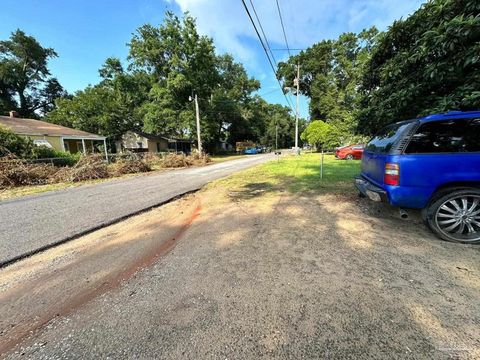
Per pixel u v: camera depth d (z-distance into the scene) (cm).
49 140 1831
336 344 147
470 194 284
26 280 245
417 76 420
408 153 304
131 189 786
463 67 359
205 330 163
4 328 175
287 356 140
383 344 146
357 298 191
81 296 211
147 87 3053
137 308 190
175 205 545
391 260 250
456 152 287
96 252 306
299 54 3108
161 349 149
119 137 2972
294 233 335
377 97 514
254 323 168
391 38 487
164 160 1670
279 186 689
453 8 377
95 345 154
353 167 1104
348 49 2794
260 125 4744
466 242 287
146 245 320
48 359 144
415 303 182
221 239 326
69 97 3922
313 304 186
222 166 1577
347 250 276
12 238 367
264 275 230
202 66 2808
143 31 2655
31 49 3322
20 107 3378
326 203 484
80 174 1087
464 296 188
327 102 2766
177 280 229
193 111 2752
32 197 717
